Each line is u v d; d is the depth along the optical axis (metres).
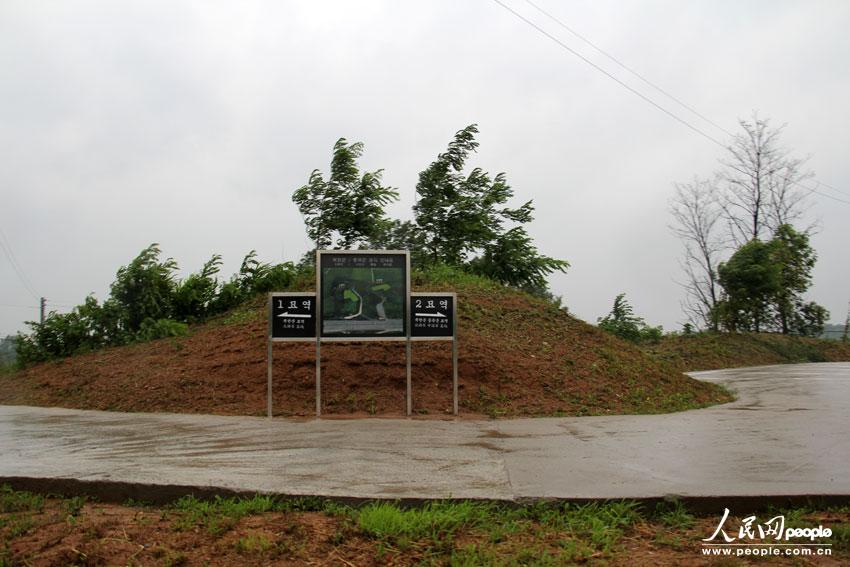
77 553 5.00
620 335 28.92
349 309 11.25
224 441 8.73
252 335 14.01
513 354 13.09
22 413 11.95
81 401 12.88
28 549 5.11
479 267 21.91
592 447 8.19
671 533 5.50
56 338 17.06
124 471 6.89
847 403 12.52
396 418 10.71
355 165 20.06
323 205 19.81
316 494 6.02
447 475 6.77
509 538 5.37
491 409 11.26
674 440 8.59
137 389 12.70
